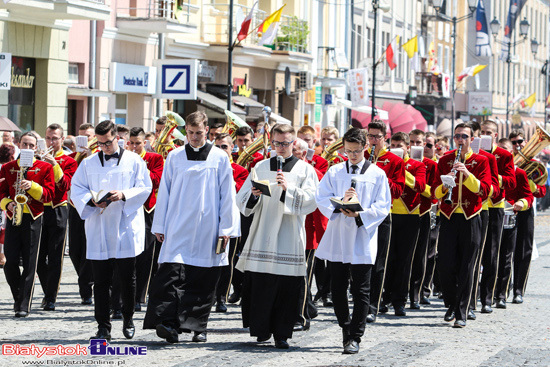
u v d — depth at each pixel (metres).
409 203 20.39
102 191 15.72
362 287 15.59
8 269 18.55
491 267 20.73
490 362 15.04
